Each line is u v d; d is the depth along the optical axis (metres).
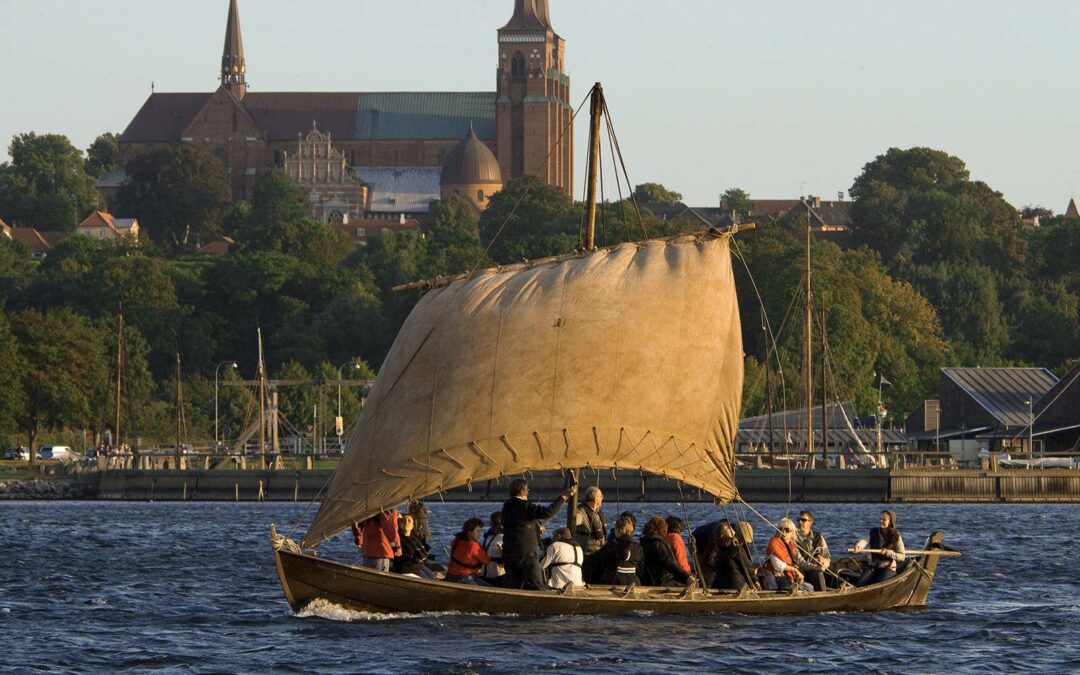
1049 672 127.75
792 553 161.75
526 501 148.50
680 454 162.50
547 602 147.50
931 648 138.62
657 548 153.50
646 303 160.75
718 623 148.62
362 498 154.38
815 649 136.50
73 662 131.38
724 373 164.88
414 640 137.75
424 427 155.75
